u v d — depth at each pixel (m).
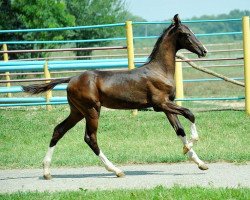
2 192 9.23
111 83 10.29
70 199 8.34
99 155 10.27
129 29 15.79
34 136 14.56
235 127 14.21
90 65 16.72
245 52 15.34
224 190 8.34
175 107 10.23
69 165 11.45
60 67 16.95
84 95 10.22
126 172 10.52
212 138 13.42
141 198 8.19
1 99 17.25
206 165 10.55
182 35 10.41
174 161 11.27
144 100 10.37
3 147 13.60
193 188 8.55
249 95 15.37
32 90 10.45
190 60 15.59
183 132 10.25
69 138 14.06
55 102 16.47
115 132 14.31
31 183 9.92
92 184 9.62
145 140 13.61
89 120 10.29
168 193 8.32
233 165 10.66
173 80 10.46
